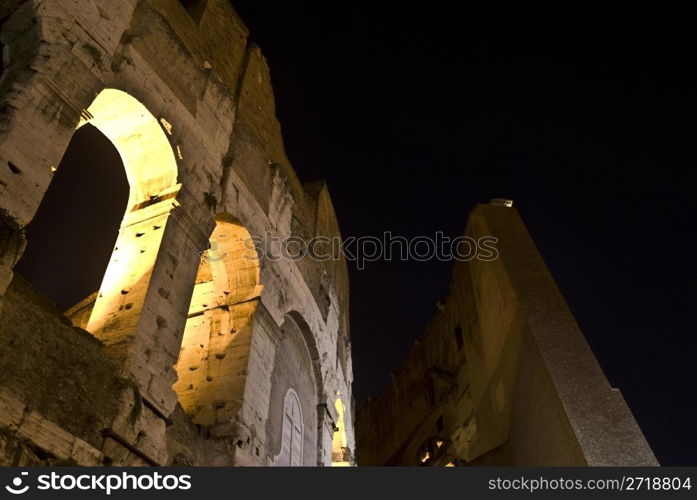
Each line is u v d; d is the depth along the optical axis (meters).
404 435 42.78
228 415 19.61
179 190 19.66
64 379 13.66
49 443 12.68
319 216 32.62
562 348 19.67
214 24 26.81
